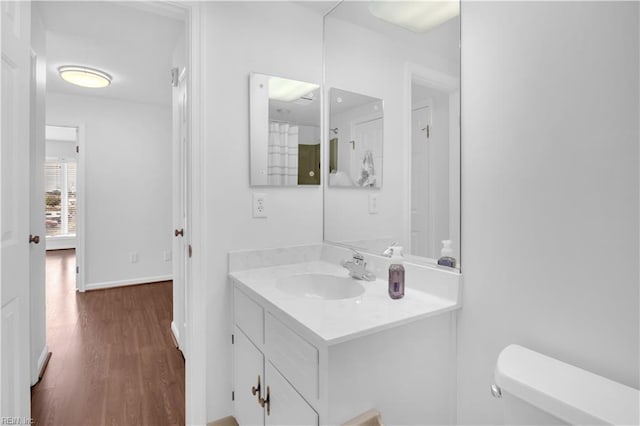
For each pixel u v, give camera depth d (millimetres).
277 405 1231
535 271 1034
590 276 914
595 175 899
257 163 1732
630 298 842
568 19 947
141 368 2271
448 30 1275
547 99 996
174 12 1583
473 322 1214
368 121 1643
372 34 1611
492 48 1133
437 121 1318
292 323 1112
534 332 1039
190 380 1615
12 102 1138
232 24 1660
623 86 844
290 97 1826
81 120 4027
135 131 4359
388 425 1108
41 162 2229
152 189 4500
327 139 1926
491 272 1153
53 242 7523
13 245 1144
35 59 2066
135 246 4402
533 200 1034
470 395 1234
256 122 1724
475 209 1196
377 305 1221
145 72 3203
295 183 1854
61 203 7887
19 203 1185
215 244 1636
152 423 1726
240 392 1572
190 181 1604
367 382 1050
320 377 992
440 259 1317
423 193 1382
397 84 1486
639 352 826
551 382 849
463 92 1228
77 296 3867
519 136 1065
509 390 883
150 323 3078
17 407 1179
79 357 2412
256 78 1719
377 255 1603
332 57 1865
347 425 997
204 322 1611
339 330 1001
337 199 1851
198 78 1580
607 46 872
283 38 1803
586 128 915
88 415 1777
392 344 1103
